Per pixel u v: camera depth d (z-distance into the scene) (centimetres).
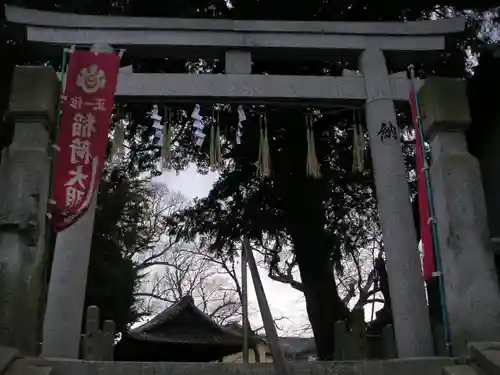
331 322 1330
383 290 1462
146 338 1803
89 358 889
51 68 769
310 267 1361
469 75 1171
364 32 917
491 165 996
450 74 1183
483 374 606
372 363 662
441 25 924
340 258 1502
